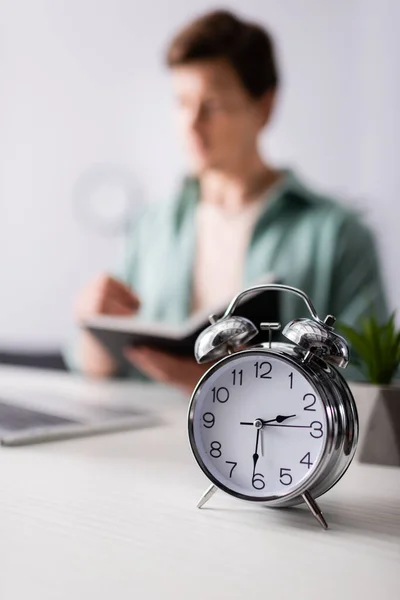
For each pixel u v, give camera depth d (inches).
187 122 84.6
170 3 85.6
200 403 24.0
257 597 15.8
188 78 84.1
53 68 92.3
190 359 56.6
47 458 31.0
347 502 25.0
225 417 23.7
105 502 24.1
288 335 22.6
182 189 85.7
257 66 81.2
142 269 87.4
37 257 92.5
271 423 23.1
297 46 79.7
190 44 83.4
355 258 76.7
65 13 91.4
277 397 23.2
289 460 22.7
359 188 77.2
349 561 18.5
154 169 87.3
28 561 17.9
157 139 87.0
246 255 81.7
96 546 19.3
